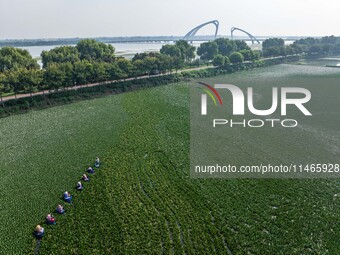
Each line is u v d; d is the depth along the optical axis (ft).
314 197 151.94
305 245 121.70
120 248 120.57
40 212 140.87
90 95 336.49
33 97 304.71
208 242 124.47
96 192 156.56
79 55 464.24
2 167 179.32
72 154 196.24
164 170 177.88
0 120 262.67
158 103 313.32
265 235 127.24
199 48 636.89
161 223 134.21
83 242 123.44
